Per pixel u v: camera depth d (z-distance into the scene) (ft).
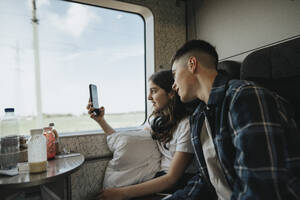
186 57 2.49
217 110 2.17
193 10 6.18
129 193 3.06
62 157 3.43
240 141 1.72
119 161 4.27
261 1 4.32
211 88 2.29
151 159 4.29
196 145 2.70
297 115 2.45
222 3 5.24
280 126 1.67
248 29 4.59
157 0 5.84
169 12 6.05
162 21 5.92
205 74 2.41
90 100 4.63
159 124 4.07
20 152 3.02
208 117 2.30
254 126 1.67
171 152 3.91
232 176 2.01
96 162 4.83
